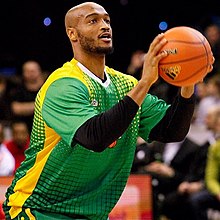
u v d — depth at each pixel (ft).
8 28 86.79
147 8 89.97
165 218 56.75
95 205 30.55
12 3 86.43
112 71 31.42
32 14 86.48
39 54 86.74
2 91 70.03
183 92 30.71
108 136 26.94
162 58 27.86
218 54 80.59
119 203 50.14
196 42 27.96
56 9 86.58
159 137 31.96
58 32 86.58
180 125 31.09
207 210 58.23
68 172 29.66
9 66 86.53
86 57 30.12
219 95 72.18
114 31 89.30
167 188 55.77
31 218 30.22
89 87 29.58
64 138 27.84
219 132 59.31
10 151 54.75
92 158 29.40
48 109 28.53
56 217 30.09
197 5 92.17
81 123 27.37
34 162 30.30
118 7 88.99
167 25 91.35
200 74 28.22
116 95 30.58
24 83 63.21
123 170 30.86
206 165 57.41
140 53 68.90
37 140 30.14
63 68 29.84
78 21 30.04
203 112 71.61
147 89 27.53
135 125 30.96
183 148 57.31
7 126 62.03
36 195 30.25
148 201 50.52
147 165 54.95
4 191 47.47
